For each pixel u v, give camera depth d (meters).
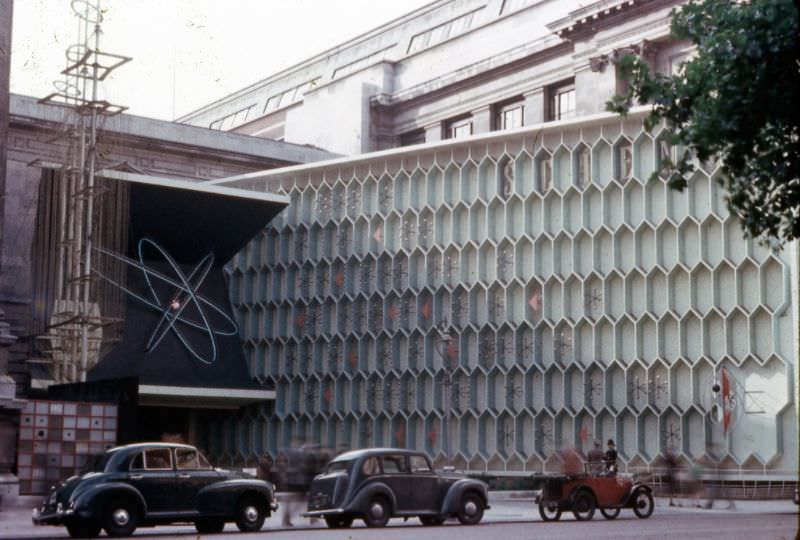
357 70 73.94
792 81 13.98
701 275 46.50
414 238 55.41
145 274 56.16
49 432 39.88
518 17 65.19
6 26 35.56
